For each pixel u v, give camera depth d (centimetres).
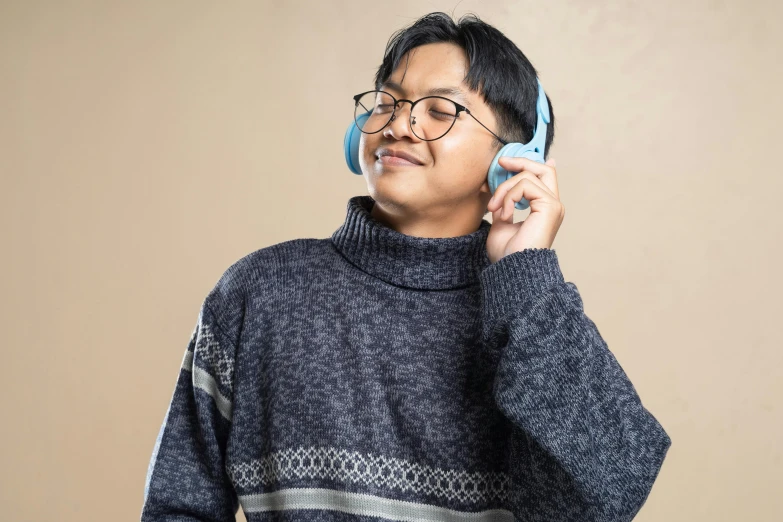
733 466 269
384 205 115
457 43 117
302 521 113
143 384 284
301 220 278
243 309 121
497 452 111
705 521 268
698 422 270
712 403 270
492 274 108
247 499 118
